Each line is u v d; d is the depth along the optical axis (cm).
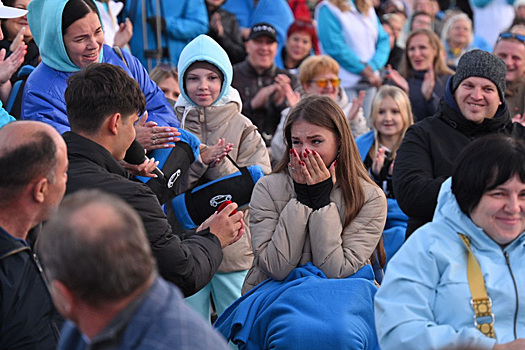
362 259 860
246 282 896
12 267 589
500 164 581
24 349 596
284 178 893
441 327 579
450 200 616
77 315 436
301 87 1573
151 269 434
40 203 601
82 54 968
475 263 598
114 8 1523
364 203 877
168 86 1333
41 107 961
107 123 732
